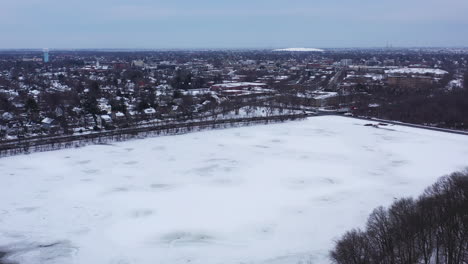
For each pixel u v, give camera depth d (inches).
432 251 2896.2
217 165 5930.1
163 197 4630.9
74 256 3336.6
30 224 3922.2
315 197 4658.0
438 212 3196.4
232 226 3873.0
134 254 3358.8
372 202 4490.7
